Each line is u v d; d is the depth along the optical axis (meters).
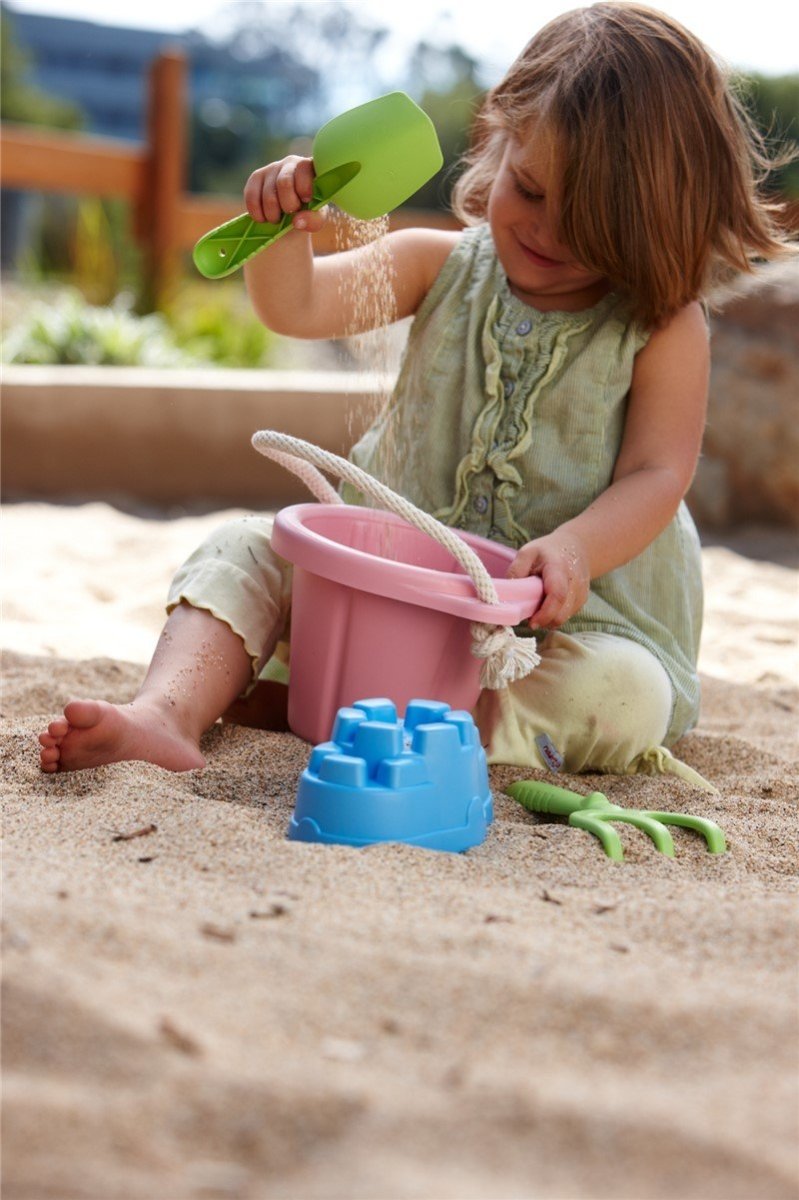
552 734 2.43
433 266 2.75
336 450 5.84
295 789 2.16
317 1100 1.16
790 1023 1.35
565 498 2.56
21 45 26.20
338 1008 1.32
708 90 2.48
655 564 2.64
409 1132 1.12
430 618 2.20
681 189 2.42
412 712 2.02
